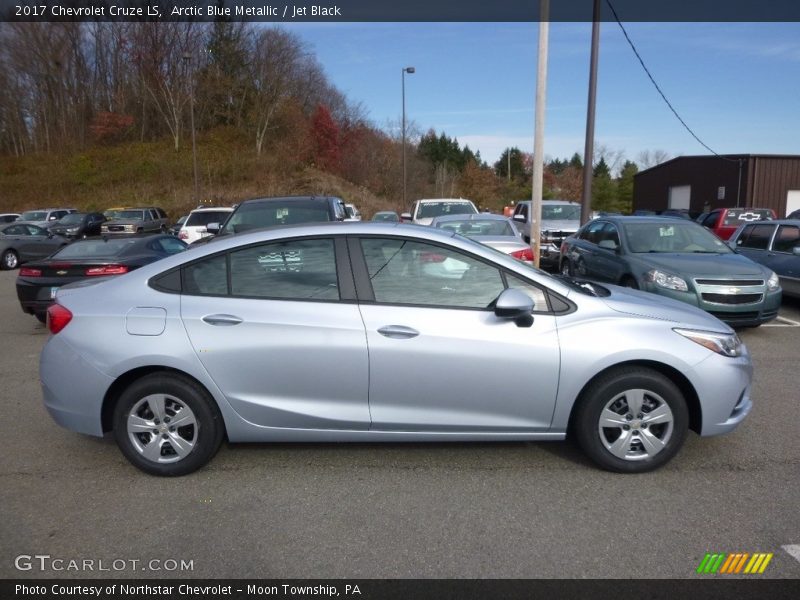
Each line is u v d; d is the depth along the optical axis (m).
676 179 38.25
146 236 10.02
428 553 3.07
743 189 31.83
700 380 3.79
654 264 7.87
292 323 3.79
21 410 5.32
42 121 51.72
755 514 3.40
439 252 3.92
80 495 3.72
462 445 4.39
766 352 7.20
